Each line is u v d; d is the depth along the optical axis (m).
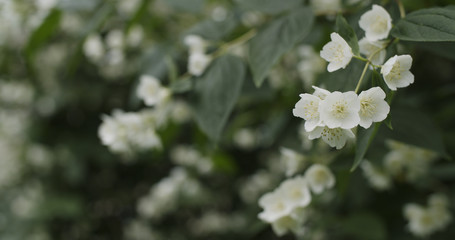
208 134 0.68
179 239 1.52
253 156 1.44
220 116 0.68
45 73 1.43
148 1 0.82
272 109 0.98
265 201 0.70
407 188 0.91
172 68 0.73
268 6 0.70
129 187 1.58
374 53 0.58
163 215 1.52
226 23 0.78
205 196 1.32
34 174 1.54
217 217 1.49
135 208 1.61
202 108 0.69
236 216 1.42
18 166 1.50
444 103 0.88
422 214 0.82
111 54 1.02
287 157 0.75
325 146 0.73
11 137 1.50
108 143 0.76
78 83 1.39
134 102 0.86
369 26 0.60
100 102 1.45
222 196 1.49
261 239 1.37
